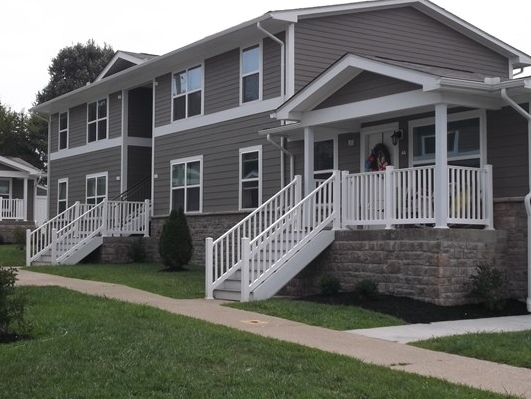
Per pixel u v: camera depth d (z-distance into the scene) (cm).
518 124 1284
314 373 711
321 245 1377
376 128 1556
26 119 5247
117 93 2498
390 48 1870
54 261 2053
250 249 1295
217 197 1980
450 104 1253
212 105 2012
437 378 704
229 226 1923
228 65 1956
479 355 826
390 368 746
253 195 1862
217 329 930
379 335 962
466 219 1253
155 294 1370
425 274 1219
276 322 1048
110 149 2522
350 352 840
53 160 2897
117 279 1588
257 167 1850
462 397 625
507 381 707
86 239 2123
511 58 2073
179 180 2136
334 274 1381
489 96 1277
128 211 2219
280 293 1416
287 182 1770
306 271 1422
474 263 1241
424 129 1466
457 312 1166
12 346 807
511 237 1278
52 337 858
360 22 1831
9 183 3628
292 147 1759
